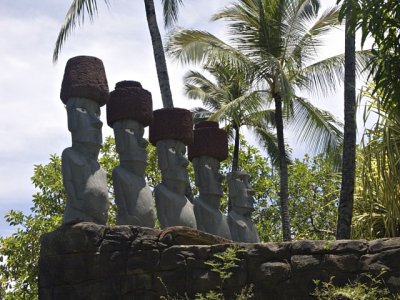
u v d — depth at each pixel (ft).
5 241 54.90
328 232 59.26
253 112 61.26
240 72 53.16
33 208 59.06
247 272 28.48
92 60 33.14
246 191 41.78
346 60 43.37
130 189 33.06
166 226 35.09
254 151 70.13
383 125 38.42
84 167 31.32
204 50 52.60
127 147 33.96
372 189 39.68
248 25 53.21
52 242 30.04
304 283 27.89
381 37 28.89
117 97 34.53
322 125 54.80
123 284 29.09
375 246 27.68
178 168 36.09
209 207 38.88
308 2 53.01
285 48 52.90
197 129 40.19
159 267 29.07
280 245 28.60
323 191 69.36
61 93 33.19
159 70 48.42
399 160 36.55
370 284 27.22
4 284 54.03
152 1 49.55
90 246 29.50
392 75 29.17
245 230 40.55
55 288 29.60
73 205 30.89
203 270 28.68
